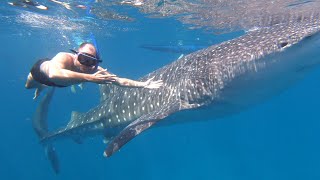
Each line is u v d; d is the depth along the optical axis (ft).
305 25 20.58
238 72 20.75
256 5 41.09
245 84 20.98
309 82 136.98
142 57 150.61
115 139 17.93
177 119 24.17
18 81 280.10
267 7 41.24
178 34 70.38
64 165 116.06
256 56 19.98
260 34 22.12
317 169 125.49
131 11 50.42
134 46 109.60
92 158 119.44
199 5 43.50
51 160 34.42
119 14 53.21
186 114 23.24
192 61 23.90
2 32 88.12
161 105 24.31
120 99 27.73
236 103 22.56
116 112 27.91
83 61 13.83
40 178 120.06
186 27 61.46
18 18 60.49
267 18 46.26
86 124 30.42
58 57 13.84
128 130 18.60
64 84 13.93
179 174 125.39
